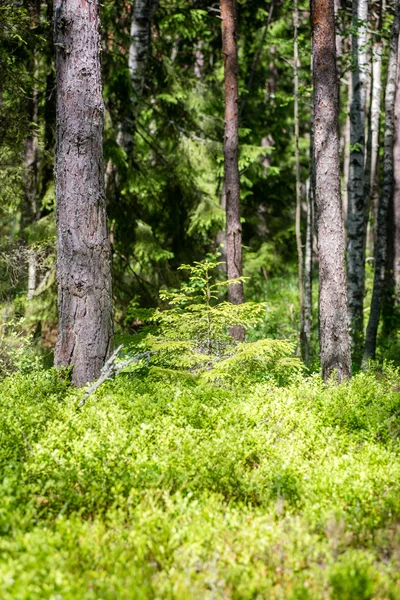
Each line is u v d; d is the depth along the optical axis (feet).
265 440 20.54
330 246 28.89
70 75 26.71
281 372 30.22
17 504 15.14
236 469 17.93
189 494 15.51
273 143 71.41
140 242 46.37
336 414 23.11
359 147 46.32
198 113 51.39
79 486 16.80
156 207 50.49
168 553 13.61
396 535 14.39
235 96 39.93
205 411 22.84
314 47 29.04
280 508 15.65
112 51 45.68
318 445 20.56
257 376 29.50
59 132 27.07
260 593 12.25
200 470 17.61
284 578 12.88
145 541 13.65
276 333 49.42
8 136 37.19
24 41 35.83
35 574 11.98
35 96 40.73
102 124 27.53
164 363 30.14
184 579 12.44
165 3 52.85
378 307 40.40
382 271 40.52
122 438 19.71
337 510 15.42
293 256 69.62
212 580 12.61
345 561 13.00
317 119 28.99
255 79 64.95
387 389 28.14
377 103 49.85
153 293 47.29
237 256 40.04
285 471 17.84
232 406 23.41
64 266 27.14
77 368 27.09
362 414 23.44
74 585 11.82
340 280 28.94
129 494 16.43
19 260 37.78
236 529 14.67
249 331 49.16
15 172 38.99
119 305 45.27
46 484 15.42
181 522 14.62
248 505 16.35
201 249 54.34
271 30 63.67
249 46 65.16
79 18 26.58
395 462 18.94
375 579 12.59
